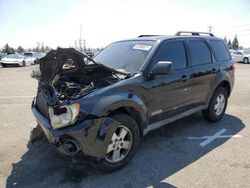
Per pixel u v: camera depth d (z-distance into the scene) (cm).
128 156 392
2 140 489
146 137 507
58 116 342
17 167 392
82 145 339
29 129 549
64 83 400
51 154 430
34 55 3108
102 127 347
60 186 346
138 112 399
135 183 352
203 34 600
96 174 373
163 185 347
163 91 439
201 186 344
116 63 455
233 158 421
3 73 1755
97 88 367
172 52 471
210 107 570
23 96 897
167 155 431
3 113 669
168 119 466
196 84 512
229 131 542
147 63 421
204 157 425
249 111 698
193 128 557
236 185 346
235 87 1124
